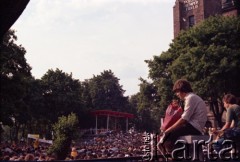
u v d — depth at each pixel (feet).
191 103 12.26
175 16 214.07
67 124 55.77
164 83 142.31
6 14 8.75
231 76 118.42
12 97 109.81
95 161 7.32
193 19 207.31
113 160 7.95
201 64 119.75
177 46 143.95
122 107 313.73
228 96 17.21
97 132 231.30
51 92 214.48
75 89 225.35
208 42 130.62
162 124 12.92
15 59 126.31
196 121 12.19
